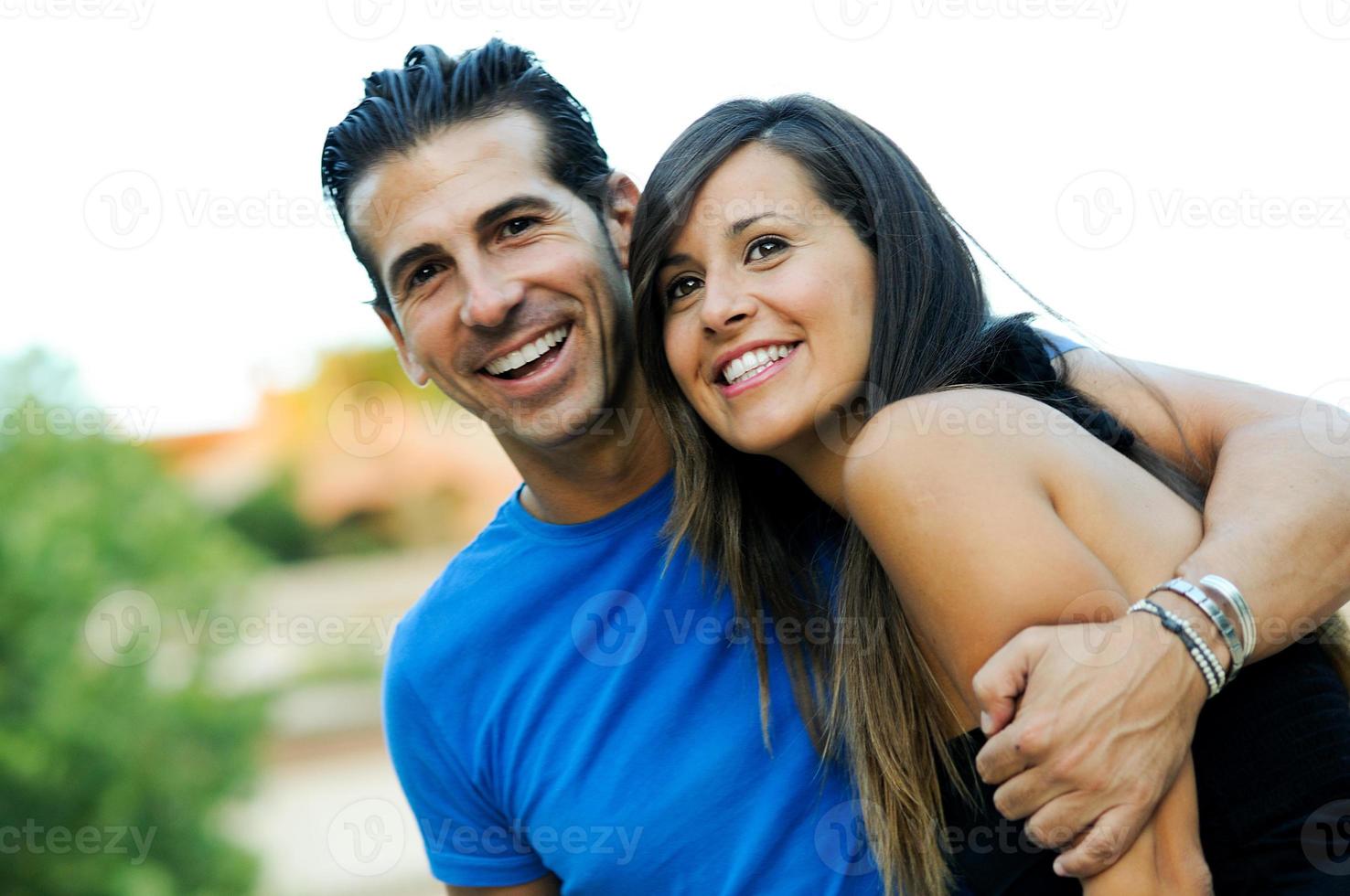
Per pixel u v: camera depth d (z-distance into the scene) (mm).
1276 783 1427
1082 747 1317
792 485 1824
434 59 1815
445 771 1972
